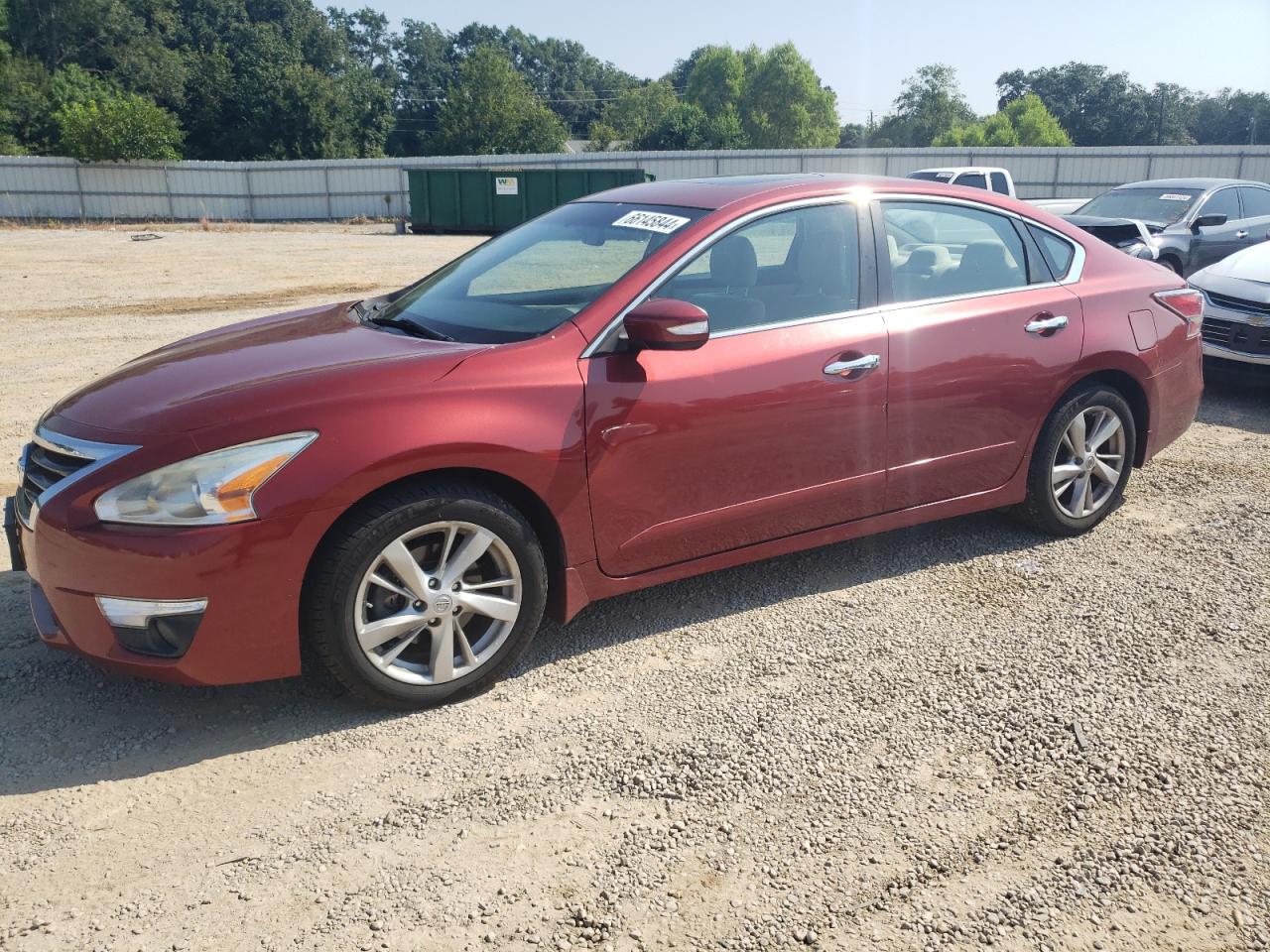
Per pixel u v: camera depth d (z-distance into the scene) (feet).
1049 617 12.58
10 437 20.77
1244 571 13.99
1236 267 25.64
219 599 9.15
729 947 7.24
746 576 13.88
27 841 8.36
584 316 10.99
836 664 11.41
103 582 9.12
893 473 13.01
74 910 7.58
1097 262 15.01
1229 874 8.02
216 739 9.92
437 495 9.87
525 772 9.40
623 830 8.57
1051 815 8.76
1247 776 9.29
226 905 7.64
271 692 10.80
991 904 7.69
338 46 297.33
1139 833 8.52
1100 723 10.18
